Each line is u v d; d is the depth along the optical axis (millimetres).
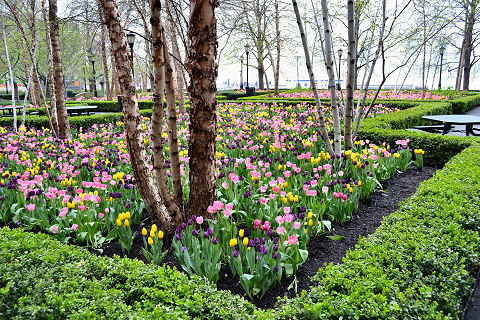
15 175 5695
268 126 9773
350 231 4566
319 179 5406
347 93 6145
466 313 3123
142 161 4199
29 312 2467
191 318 2559
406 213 3971
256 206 4551
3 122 13781
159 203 4324
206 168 3961
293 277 3539
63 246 3553
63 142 9117
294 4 5902
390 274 2863
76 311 2537
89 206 4488
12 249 3408
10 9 9836
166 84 3867
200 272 3281
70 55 26906
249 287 3244
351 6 5719
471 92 27906
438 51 22969
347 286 2729
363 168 5605
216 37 3637
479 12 14234
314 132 8992
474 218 3787
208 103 3744
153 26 3490
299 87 34688
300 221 4070
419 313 2484
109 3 3854
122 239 4016
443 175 5199
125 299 2857
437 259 3047
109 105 24766
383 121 10359
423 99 19859
